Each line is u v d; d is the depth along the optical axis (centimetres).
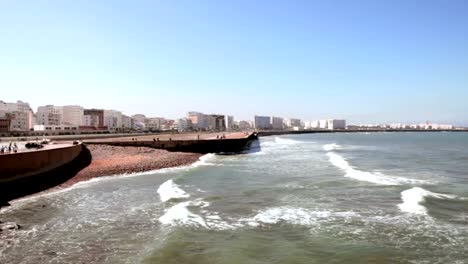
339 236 1284
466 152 5294
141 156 3994
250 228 1388
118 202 1850
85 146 4203
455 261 1055
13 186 2094
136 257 1106
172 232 1323
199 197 1936
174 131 14050
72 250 1167
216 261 1075
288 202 1811
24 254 1132
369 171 3006
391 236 1273
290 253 1134
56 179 2545
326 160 3962
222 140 5044
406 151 5559
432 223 1409
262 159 4144
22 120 10594
